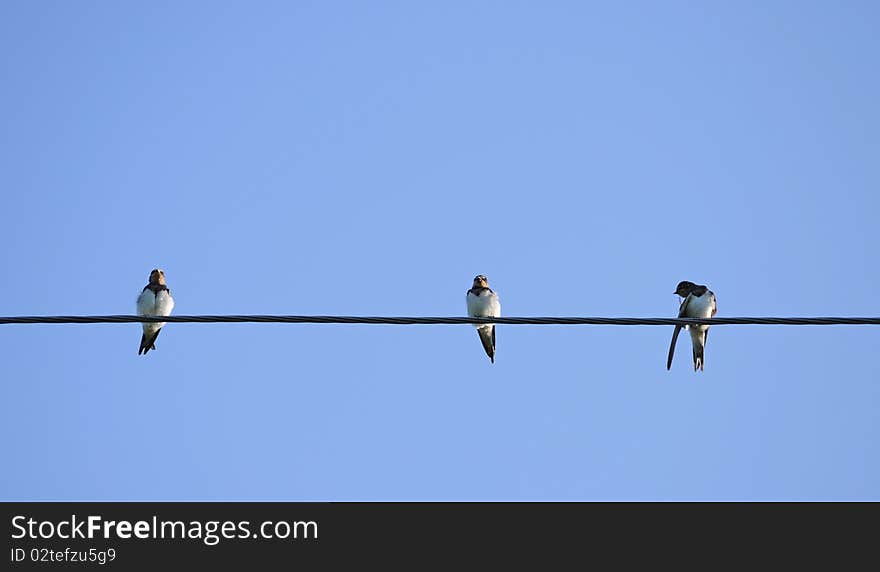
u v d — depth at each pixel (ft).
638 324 48.60
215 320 47.55
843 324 47.93
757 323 48.29
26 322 46.83
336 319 47.83
